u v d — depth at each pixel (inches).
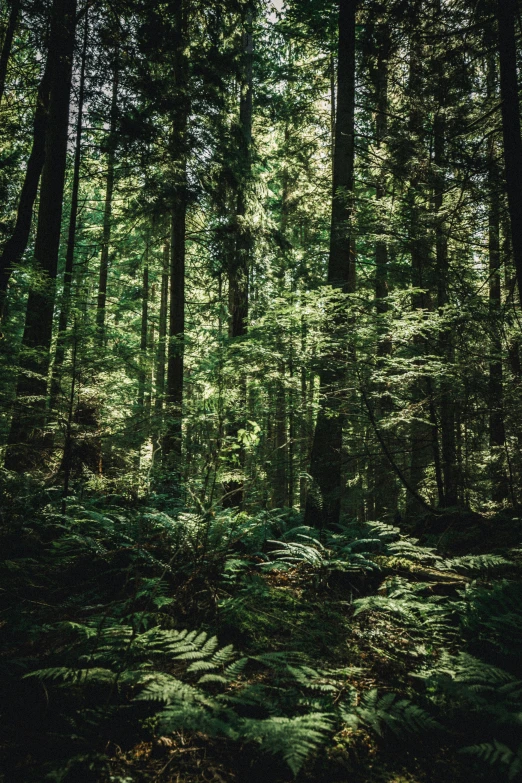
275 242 515.5
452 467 346.0
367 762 92.7
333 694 111.9
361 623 147.1
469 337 318.0
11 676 110.1
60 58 328.2
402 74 364.5
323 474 287.3
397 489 411.2
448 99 319.3
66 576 168.2
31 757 88.0
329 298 255.4
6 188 406.9
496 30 282.7
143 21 374.0
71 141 389.7
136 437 255.8
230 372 246.1
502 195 298.4
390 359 261.7
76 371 225.0
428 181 339.0
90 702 104.4
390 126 361.1
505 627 129.5
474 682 112.3
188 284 635.5
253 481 203.0
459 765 92.7
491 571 196.2
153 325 809.5
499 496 387.2
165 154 422.6
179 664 119.3
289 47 688.4
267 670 120.7
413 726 93.4
